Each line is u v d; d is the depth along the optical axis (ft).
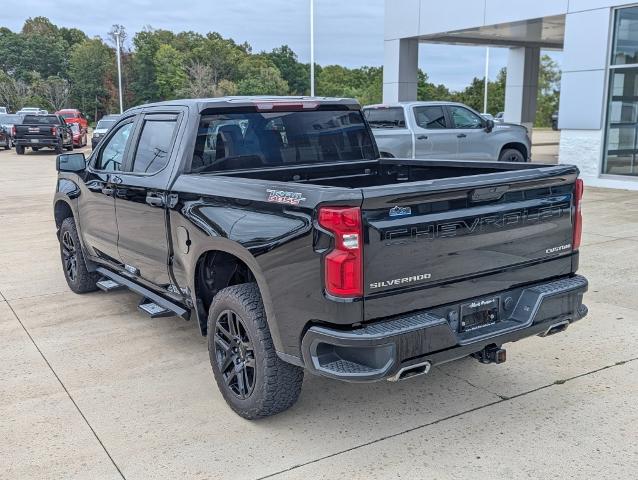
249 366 12.52
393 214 10.43
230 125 15.11
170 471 11.08
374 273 10.36
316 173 16.42
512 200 11.98
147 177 15.56
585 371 14.87
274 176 15.61
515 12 54.24
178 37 308.81
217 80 248.93
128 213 16.58
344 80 299.99
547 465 11.03
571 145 49.96
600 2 46.39
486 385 14.28
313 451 11.64
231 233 12.19
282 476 10.87
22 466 11.30
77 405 13.58
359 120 17.46
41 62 353.92
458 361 15.67
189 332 18.11
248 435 12.26
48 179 61.87
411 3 64.75
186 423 12.76
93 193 18.66
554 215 12.73
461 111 44.16
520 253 12.25
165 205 14.64
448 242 11.07
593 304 19.54
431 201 10.78
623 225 31.99
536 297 12.23
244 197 12.17
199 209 13.35
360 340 10.17
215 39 287.48
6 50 352.69
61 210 22.18
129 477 10.93
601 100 47.32
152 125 16.26
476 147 44.14
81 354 16.48
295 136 16.12
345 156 17.13
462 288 11.46
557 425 12.39
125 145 17.38
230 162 15.12
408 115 41.83
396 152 40.91
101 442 12.07
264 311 12.03
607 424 12.39
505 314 12.27
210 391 14.24
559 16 50.88
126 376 15.08
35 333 18.08
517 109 85.76
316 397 13.87
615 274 22.79
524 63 83.87
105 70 271.08
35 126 94.84
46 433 12.42
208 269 14.14
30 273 25.07
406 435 12.16
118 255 17.98
